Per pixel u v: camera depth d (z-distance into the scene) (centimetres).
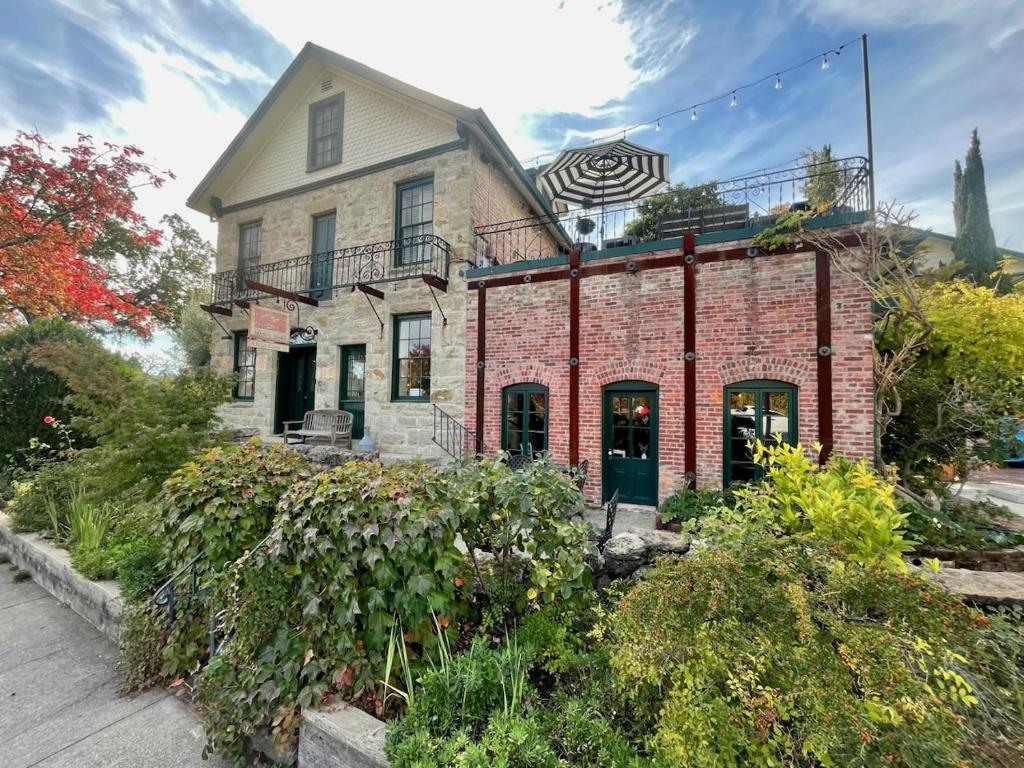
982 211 1755
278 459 356
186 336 1237
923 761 130
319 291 945
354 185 926
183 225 1762
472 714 197
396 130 893
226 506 298
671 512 546
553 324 707
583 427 677
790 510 288
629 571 323
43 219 848
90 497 470
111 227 1045
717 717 148
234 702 225
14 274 823
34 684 300
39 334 769
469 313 779
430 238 835
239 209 1062
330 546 226
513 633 260
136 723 261
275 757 225
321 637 235
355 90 940
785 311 573
